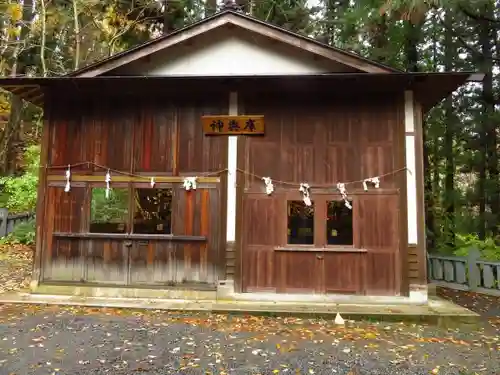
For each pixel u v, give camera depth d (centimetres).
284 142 820
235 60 868
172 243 823
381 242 785
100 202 924
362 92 816
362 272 783
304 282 791
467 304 861
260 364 511
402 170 791
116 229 898
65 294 817
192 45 875
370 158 804
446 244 1389
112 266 826
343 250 788
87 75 815
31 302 770
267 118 827
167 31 1596
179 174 832
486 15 1420
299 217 827
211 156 830
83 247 834
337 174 806
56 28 1609
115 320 687
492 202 1543
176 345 574
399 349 571
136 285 817
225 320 701
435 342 604
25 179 1448
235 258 802
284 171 814
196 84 821
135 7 1580
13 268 1112
